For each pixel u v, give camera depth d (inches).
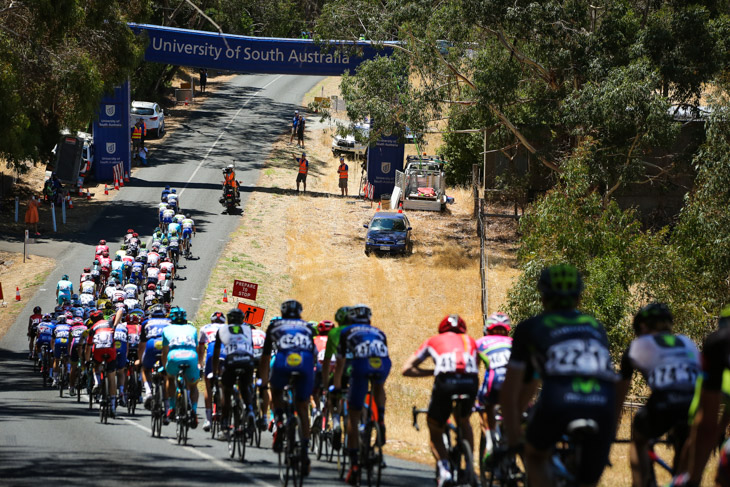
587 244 1882.4
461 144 4643.2
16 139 2945.4
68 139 3954.2
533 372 427.2
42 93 3137.3
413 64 3558.1
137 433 1157.7
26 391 1729.8
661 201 3572.8
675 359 475.5
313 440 992.2
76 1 2979.8
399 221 3435.0
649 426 490.9
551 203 1963.6
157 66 6038.4
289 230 3641.7
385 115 3526.1
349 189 4554.6
